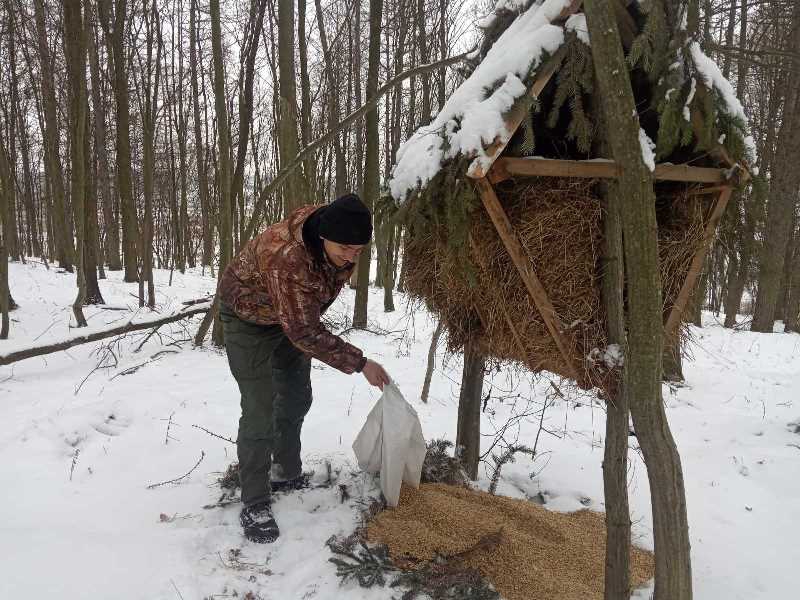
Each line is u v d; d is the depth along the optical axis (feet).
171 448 10.55
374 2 23.15
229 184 20.56
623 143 4.55
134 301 33.58
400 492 8.36
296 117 19.01
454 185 5.65
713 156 5.97
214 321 20.22
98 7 30.25
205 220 60.23
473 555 7.00
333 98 31.76
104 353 17.79
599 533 8.22
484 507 8.31
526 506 8.52
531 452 10.04
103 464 9.78
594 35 4.54
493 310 6.72
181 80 52.47
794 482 10.32
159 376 15.62
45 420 11.45
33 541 6.98
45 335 20.88
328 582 6.61
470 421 9.53
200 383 15.01
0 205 18.78
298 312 6.91
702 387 18.08
